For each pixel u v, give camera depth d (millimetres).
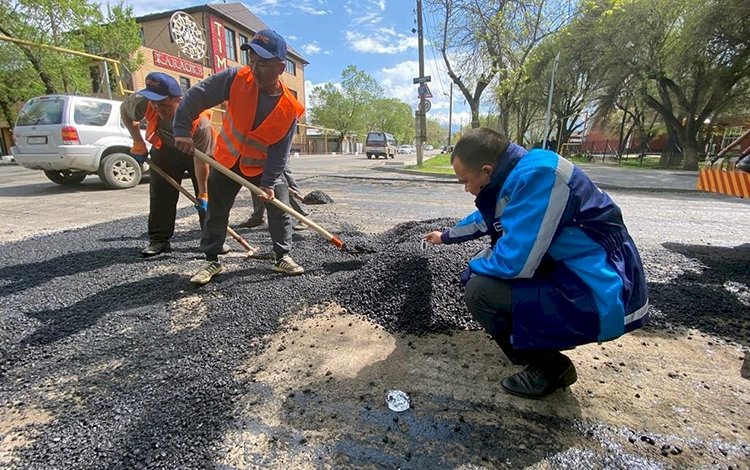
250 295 2666
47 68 16047
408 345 2070
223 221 2863
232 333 2205
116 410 1598
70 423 1528
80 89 17688
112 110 7344
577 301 1378
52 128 6777
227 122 2629
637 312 1424
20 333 2186
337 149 53594
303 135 44938
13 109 20109
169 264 3277
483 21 12859
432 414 1555
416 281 2545
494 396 1660
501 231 1648
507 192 1510
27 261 3314
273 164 2709
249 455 1357
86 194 6906
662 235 4406
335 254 3547
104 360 1959
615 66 18703
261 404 1619
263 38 2320
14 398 1687
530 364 1666
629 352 2006
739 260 3428
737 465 1317
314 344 2088
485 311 1588
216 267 2943
